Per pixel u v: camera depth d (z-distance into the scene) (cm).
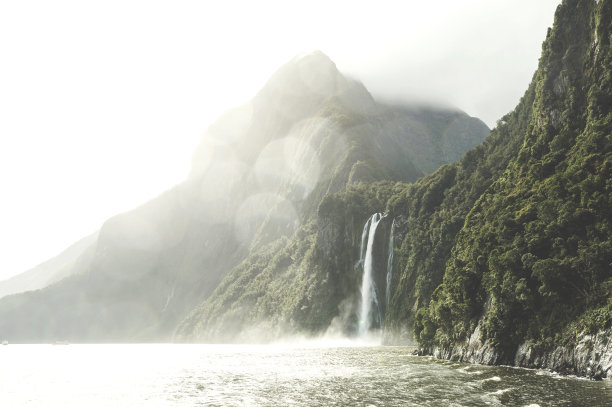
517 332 5444
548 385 3797
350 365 6462
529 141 8712
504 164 12838
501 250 6112
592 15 8219
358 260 17525
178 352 14225
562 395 3322
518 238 5875
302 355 9475
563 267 4925
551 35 9056
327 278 17975
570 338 4641
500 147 13625
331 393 3888
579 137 7025
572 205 5472
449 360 6631
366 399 3516
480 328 6138
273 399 3734
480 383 4066
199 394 4328
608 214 5062
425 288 12800
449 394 3588
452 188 14425
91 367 8675
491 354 5681
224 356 10638
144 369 7719
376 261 16262
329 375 5269
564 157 7094
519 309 5522
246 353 11688
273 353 11006
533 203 6359
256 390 4334
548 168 7181
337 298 17500
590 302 4628
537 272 5109
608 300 4416
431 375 4775
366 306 16075
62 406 4084
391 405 3234
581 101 7756
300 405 3394
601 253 4706
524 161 8381
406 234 15575
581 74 8094
